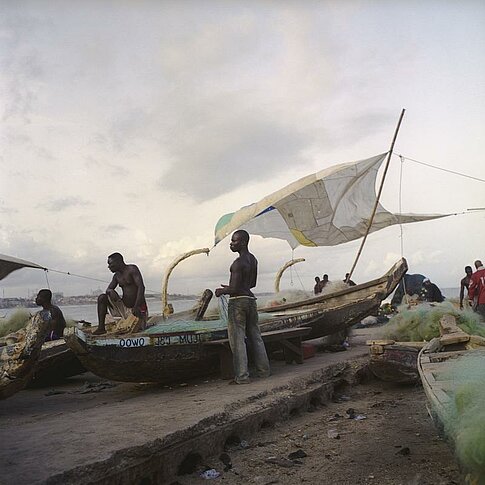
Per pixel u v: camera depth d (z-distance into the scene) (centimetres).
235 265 821
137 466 453
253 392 696
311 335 1181
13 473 396
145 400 720
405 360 822
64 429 534
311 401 763
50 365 945
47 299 1035
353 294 1267
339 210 1644
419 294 1970
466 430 330
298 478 481
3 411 754
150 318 1088
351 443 578
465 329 965
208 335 863
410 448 548
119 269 926
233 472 502
